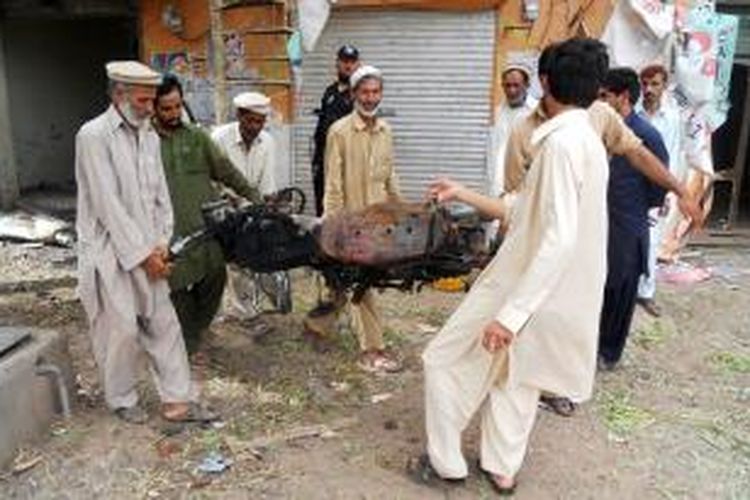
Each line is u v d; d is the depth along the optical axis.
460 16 8.34
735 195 9.41
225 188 5.12
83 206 4.11
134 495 3.78
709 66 8.12
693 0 8.20
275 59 8.45
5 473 3.88
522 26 8.27
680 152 7.91
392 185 5.17
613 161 4.89
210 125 8.77
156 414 4.50
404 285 4.25
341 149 4.93
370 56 8.58
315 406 4.70
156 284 4.25
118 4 9.75
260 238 4.20
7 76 10.46
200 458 4.09
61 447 4.11
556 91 3.42
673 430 4.56
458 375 3.73
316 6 8.23
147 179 4.14
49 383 4.31
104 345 4.27
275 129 8.59
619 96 4.99
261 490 3.85
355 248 3.98
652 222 5.96
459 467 3.82
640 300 6.62
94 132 3.95
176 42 8.80
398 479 3.97
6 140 9.70
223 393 4.82
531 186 3.45
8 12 9.90
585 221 3.45
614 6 8.13
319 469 4.04
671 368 5.51
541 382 3.67
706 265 8.23
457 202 4.02
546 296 3.36
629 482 4.02
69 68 11.06
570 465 4.14
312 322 5.49
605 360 5.32
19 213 9.38
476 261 4.12
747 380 5.35
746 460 4.27
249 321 5.95
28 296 6.65
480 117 8.55
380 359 5.23
